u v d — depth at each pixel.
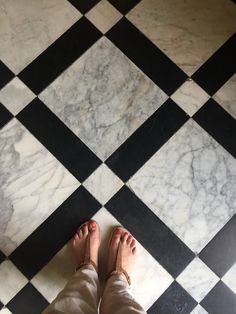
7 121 1.59
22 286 1.51
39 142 1.59
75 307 1.24
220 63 1.66
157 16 1.68
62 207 1.56
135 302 1.26
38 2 1.66
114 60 1.65
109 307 1.26
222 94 1.65
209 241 1.56
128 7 1.68
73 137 1.60
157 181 1.59
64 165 1.58
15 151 1.58
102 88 1.63
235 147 1.62
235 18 1.69
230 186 1.59
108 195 1.57
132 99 1.63
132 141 1.60
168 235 1.56
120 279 1.44
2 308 1.49
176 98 1.64
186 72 1.65
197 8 1.68
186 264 1.55
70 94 1.62
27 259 1.53
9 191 1.56
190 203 1.58
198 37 1.67
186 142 1.61
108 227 1.56
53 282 1.52
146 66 1.65
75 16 1.66
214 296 1.53
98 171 1.58
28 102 1.61
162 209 1.57
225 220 1.58
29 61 1.63
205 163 1.60
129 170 1.59
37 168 1.57
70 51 1.64
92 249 1.52
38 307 1.50
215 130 1.63
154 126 1.62
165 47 1.66
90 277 1.41
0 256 1.52
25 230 1.54
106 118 1.61
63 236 1.55
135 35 1.66
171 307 1.52
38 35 1.64
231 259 1.56
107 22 1.67
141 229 1.56
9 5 1.65
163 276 1.54
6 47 1.63
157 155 1.60
